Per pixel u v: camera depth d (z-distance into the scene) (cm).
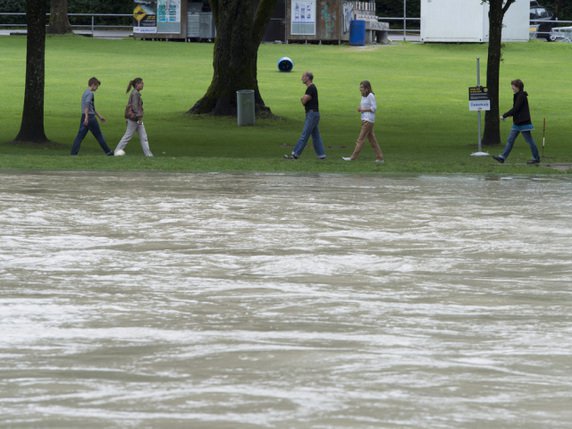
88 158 6241
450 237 3170
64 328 1848
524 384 1489
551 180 5362
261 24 10331
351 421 1305
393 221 3556
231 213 3741
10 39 17038
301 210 3856
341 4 17062
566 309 2083
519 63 15688
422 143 8288
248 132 9275
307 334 1819
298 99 11944
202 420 1301
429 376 1529
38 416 1316
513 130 6506
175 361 1609
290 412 1341
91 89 6694
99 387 1459
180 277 2428
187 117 10256
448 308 2081
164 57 15450
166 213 3719
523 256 2811
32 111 7756
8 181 4916
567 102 12075
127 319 1936
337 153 7356
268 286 2319
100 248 2883
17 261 2639
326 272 2523
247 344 1731
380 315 2002
